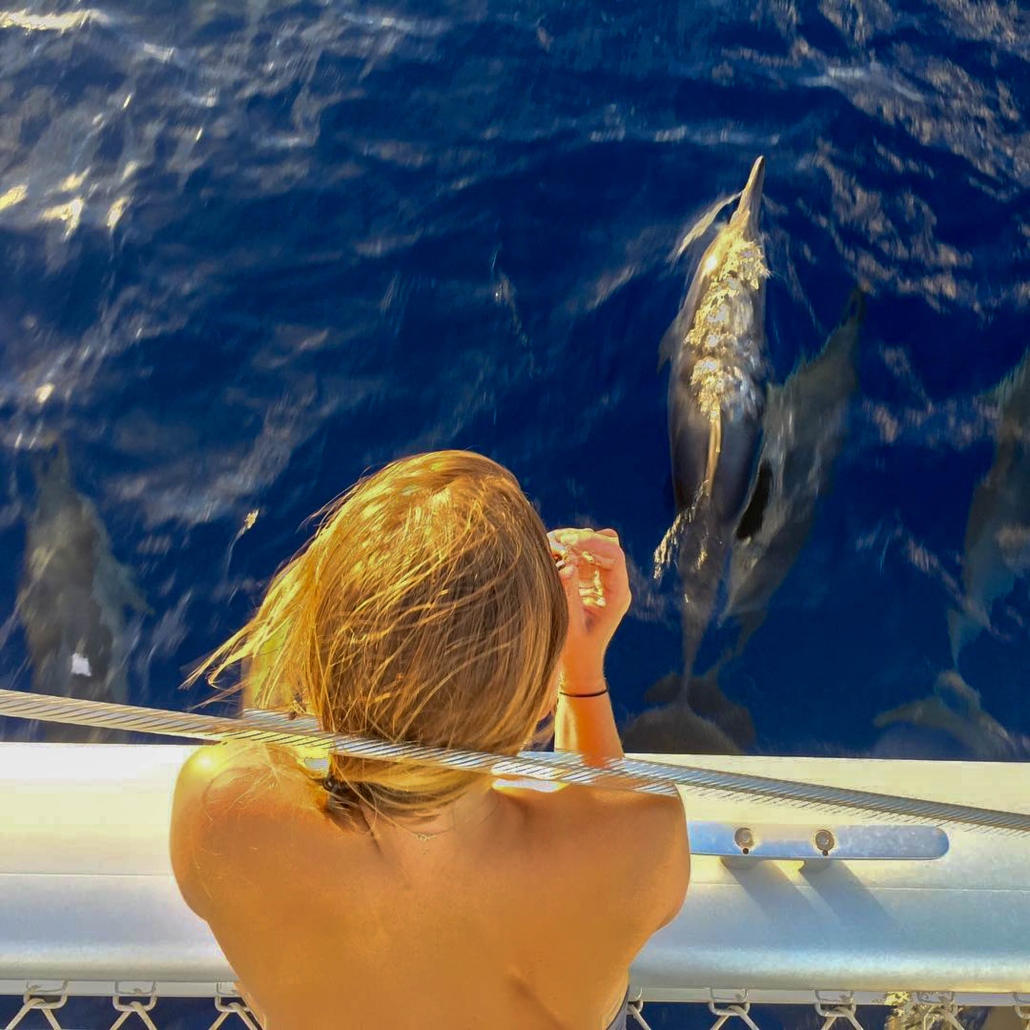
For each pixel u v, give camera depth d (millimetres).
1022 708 5031
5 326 5996
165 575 5246
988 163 6863
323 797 1294
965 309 6227
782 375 5883
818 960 1728
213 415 5746
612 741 1616
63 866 1772
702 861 1811
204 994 1816
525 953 1327
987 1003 1812
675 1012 2229
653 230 6477
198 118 6859
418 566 1121
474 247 6402
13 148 6680
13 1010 2307
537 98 7082
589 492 5539
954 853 1821
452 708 1131
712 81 7215
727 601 5289
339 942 1308
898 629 5234
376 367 5938
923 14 7605
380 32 7352
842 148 6902
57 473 5516
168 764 1930
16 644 5039
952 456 5691
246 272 6258
